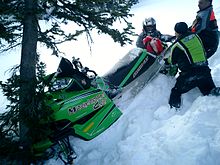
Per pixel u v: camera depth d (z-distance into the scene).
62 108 4.09
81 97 4.28
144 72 5.36
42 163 4.32
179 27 4.59
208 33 5.20
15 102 3.96
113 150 4.23
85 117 4.33
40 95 3.90
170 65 5.43
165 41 6.02
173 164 3.35
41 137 3.95
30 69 4.27
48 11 4.66
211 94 4.32
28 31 4.27
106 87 4.93
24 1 4.26
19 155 4.06
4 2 4.16
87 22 4.89
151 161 3.55
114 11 4.80
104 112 4.47
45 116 3.88
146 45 5.69
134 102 5.20
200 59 4.53
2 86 3.95
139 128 4.56
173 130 3.93
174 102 4.61
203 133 3.59
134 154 3.79
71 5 4.70
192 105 4.36
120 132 4.76
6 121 3.98
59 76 4.36
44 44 5.26
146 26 5.91
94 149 4.55
